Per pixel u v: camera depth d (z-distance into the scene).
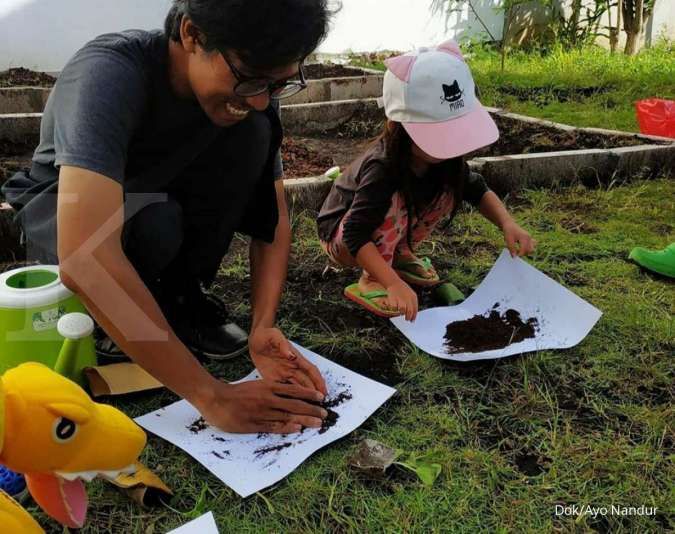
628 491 1.33
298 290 2.14
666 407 1.57
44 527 1.24
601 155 3.09
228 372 1.71
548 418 1.54
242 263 2.29
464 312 1.96
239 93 1.22
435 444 1.45
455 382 1.67
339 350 1.82
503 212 2.04
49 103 1.59
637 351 1.79
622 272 2.24
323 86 5.01
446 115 1.76
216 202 1.69
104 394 1.56
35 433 0.98
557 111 4.58
